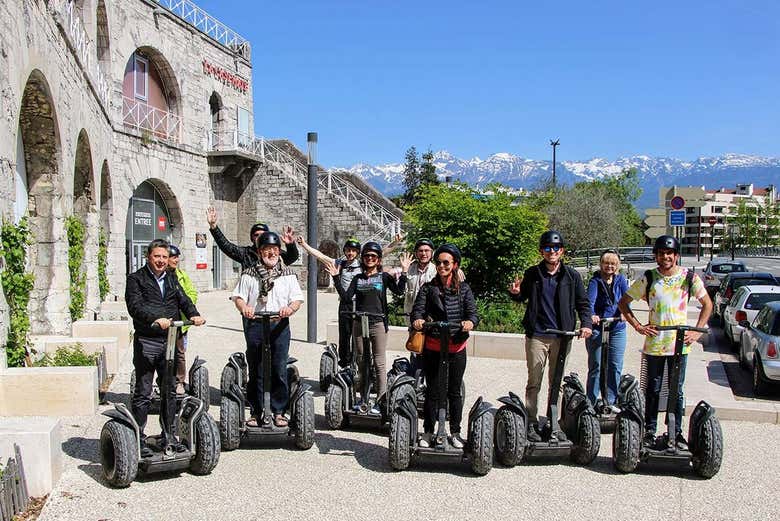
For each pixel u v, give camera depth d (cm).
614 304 796
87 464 627
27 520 503
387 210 3431
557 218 3988
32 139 1164
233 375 816
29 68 941
